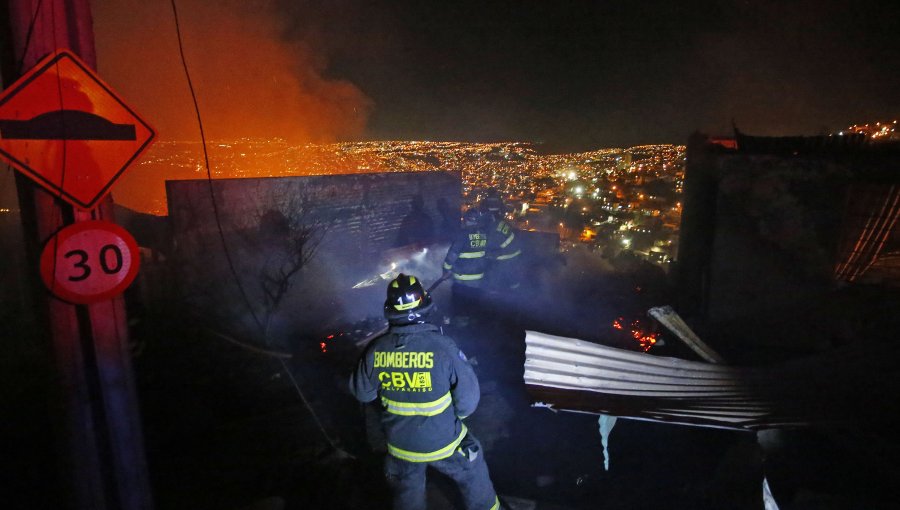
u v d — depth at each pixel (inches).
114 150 95.6
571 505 134.6
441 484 140.3
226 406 185.8
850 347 139.2
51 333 94.3
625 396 115.9
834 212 186.2
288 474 149.4
